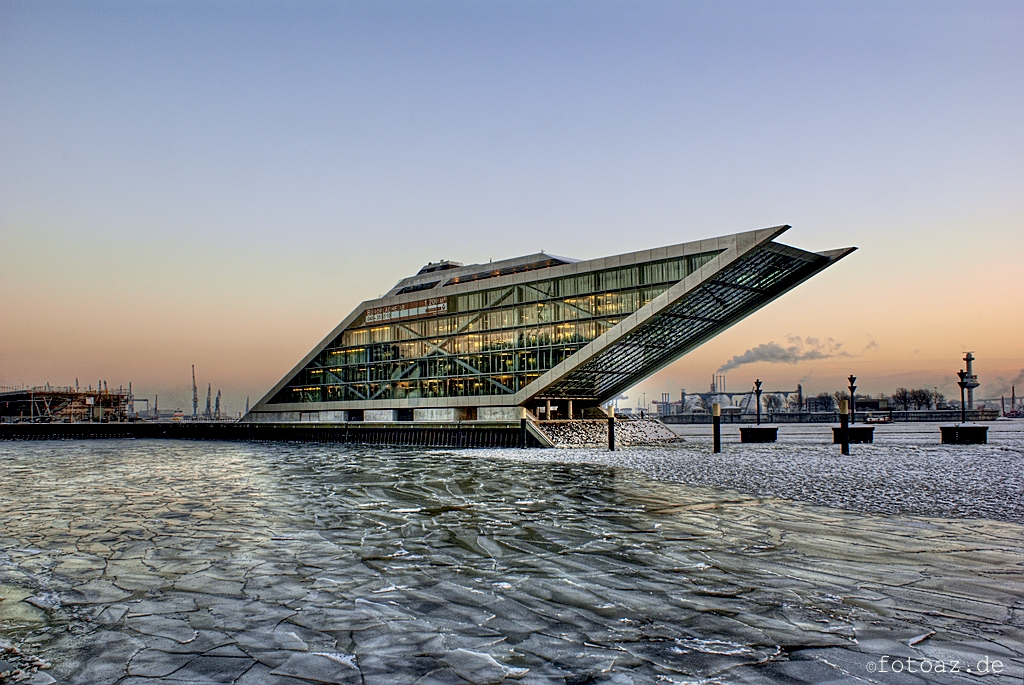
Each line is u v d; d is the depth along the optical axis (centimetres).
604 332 6338
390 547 1521
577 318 6581
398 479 3062
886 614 984
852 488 2347
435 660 852
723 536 1560
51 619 1037
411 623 995
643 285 6094
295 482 2998
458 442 6712
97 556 1470
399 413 8338
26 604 1116
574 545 1505
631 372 7431
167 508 2205
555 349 6725
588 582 1197
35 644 928
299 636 946
